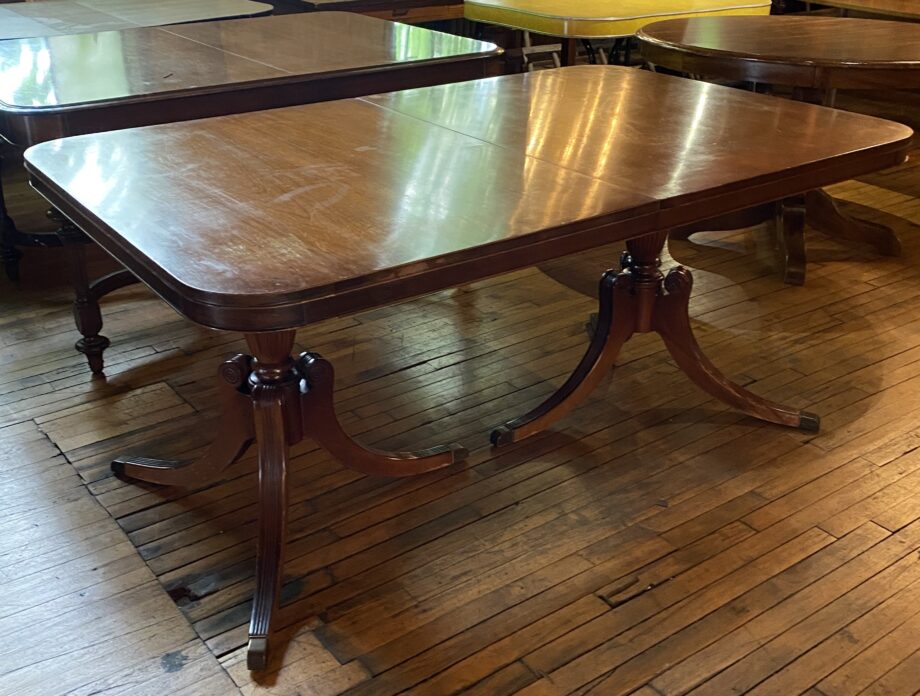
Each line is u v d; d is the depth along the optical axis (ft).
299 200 5.23
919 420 7.59
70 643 5.39
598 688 5.08
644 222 5.26
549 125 6.79
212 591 5.81
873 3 12.00
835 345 8.79
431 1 12.42
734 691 5.06
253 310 4.14
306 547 6.18
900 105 17.13
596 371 7.23
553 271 10.51
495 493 6.73
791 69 8.68
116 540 6.24
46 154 5.96
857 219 10.84
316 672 5.19
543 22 10.82
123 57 8.39
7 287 10.03
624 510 6.53
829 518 6.43
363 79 8.03
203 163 5.86
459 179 5.59
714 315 9.37
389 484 6.84
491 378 8.25
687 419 7.64
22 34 9.50
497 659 5.28
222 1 11.84
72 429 7.45
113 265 10.58
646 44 9.82
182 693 5.06
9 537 6.24
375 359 8.56
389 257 4.47
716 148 6.22
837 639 5.41
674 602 5.69
